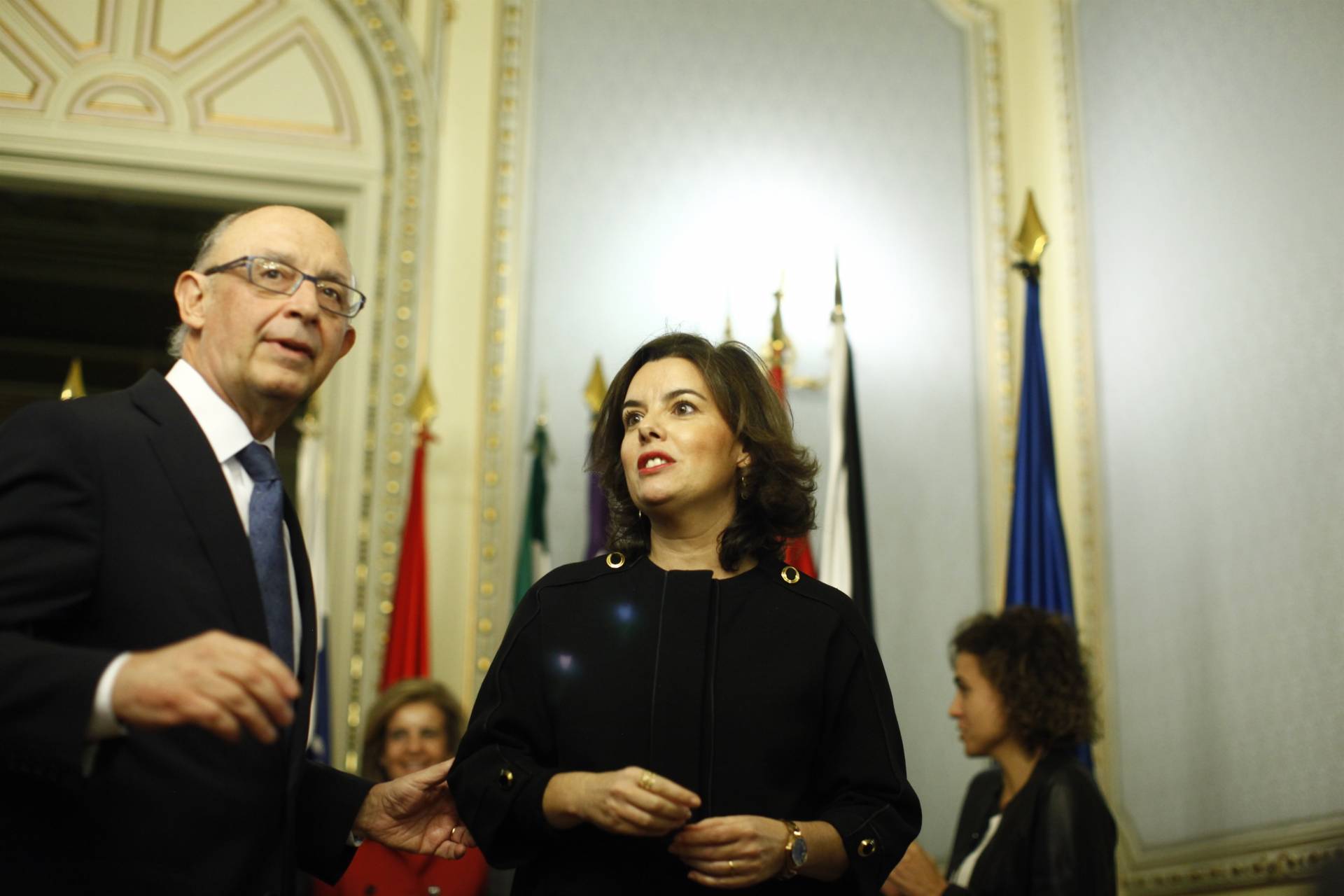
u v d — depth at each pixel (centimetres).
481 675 440
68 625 160
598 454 193
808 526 184
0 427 166
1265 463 379
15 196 552
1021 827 269
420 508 432
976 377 503
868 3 538
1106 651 462
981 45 539
